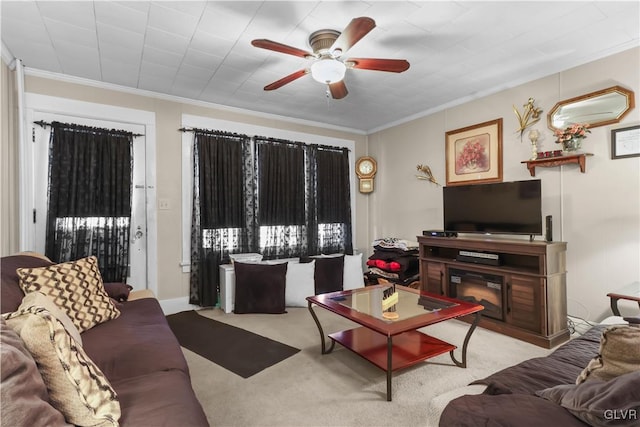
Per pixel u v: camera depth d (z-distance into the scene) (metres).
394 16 2.18
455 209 3.54
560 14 2.18
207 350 2.55
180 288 3.60
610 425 0.74
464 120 3.78
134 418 1.05
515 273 2.80
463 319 3.16
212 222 3.70
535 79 3.15
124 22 2.21
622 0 2.04
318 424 1.66
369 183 4.97
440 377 2.11
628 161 2.60
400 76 3.15
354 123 4.74
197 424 1.06
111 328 1.87
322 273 3.81
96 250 3.10
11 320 0.98
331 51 2.12
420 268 3.65
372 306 2.28
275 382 2.06
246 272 3.46
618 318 2.01
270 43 2.00
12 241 2.62
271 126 4.27
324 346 2.48
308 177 4.53
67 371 0.94
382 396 1.90
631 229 2.58
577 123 2.85
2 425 0.74
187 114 3.67
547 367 1.36
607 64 2.70
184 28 2.29
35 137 2.90
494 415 0.88
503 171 3.41
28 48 2.54
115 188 3.21
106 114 3.22
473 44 2.56
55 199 2.92
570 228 2.93
